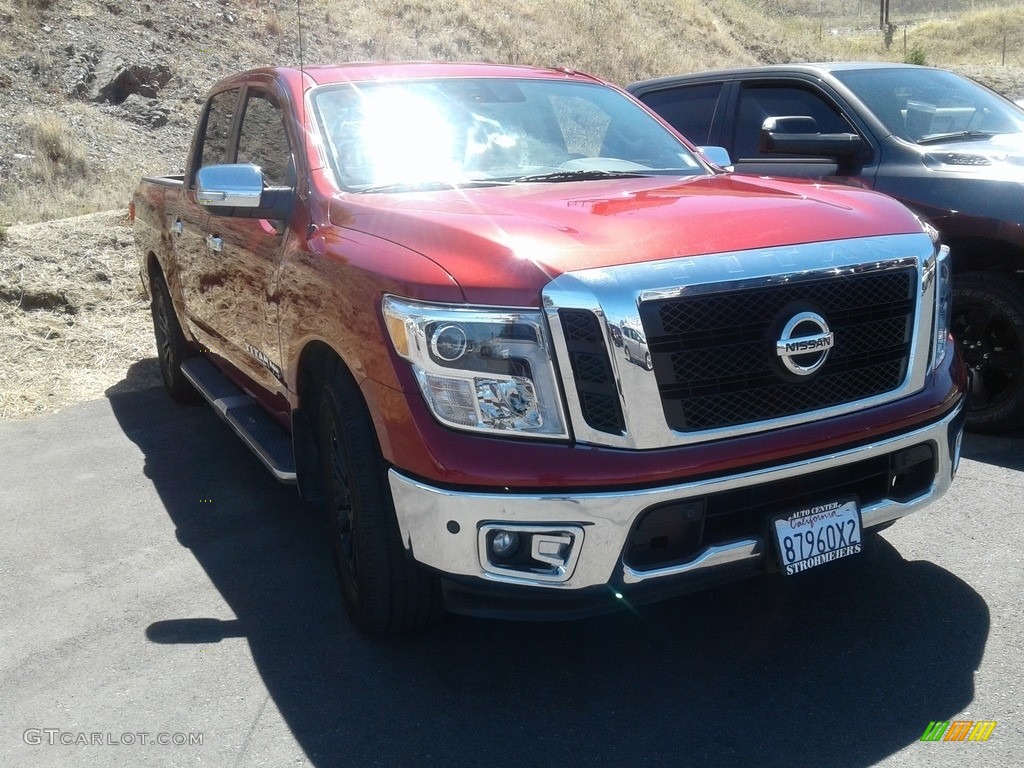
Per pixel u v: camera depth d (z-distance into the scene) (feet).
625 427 9.46
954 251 17.24
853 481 10.50
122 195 40.63
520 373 9.52
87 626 12.50
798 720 9.83
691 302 9.64
